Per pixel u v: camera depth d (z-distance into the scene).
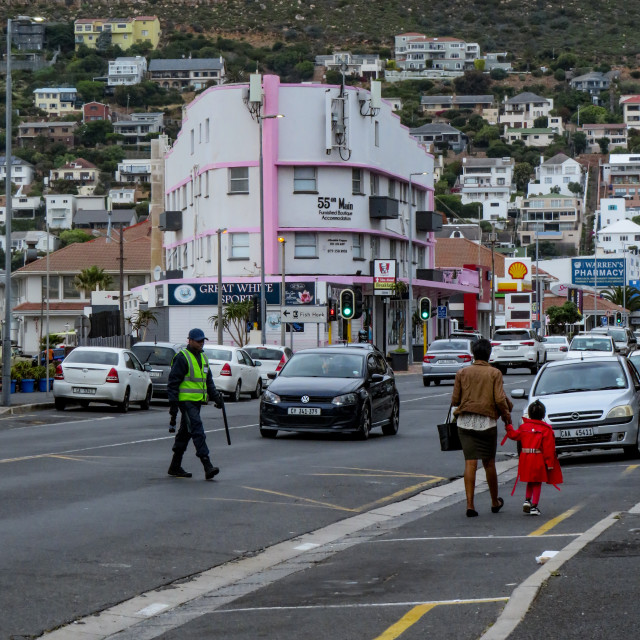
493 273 104.75
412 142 98.19
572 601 11.36
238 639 10.71
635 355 40.31
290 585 13.19
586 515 17.83
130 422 37.47
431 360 60.47
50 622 11.44
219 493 20.39
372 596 12.33
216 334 83.44
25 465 24.25
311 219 83.44
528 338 72.31
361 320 85.94
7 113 45.81
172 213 93.06
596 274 143.75
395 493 21.08
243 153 82.81
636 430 25.94
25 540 15.58
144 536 16.12
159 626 11.42
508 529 16.75
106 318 74.12
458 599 11.90
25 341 121.75
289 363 32.59
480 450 18.30
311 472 23.73
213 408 44.62
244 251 83.06
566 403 26.06
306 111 83.12
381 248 89.88
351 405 30.30
